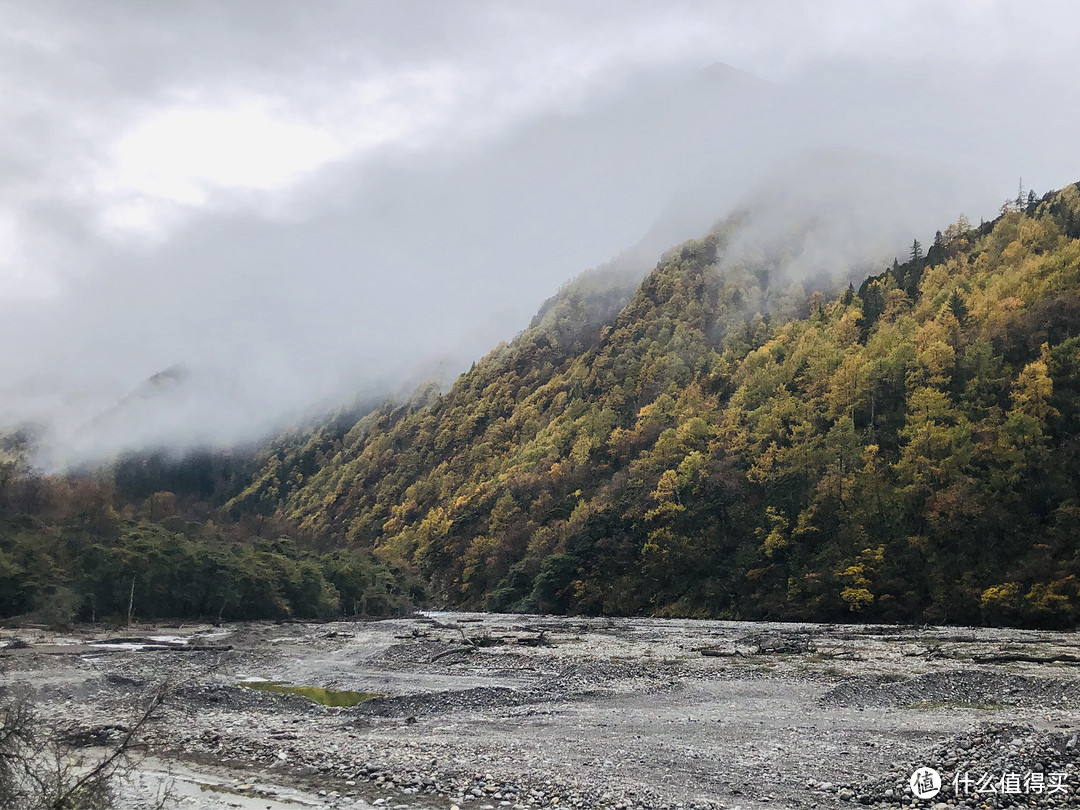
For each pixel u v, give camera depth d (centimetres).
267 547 15800
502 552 18075
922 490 11431
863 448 13450
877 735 2966
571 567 14975
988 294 15575
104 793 1812
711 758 2575
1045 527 10062
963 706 3647
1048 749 2203
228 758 2648
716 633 8612
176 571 11194
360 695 4519
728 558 13325
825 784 2194
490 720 3416
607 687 4497
